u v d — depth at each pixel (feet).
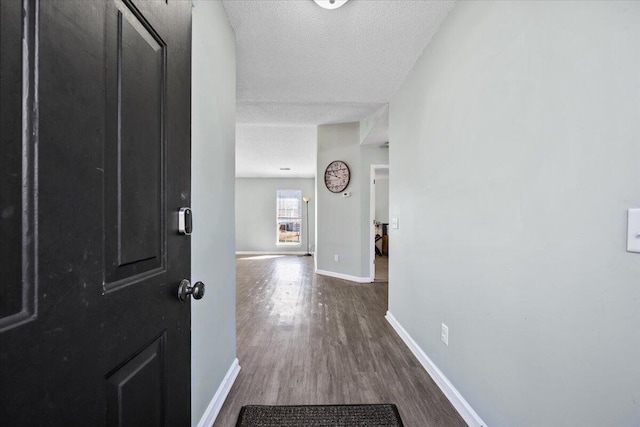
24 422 1.30
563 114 3.08
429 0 5.30
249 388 5.69
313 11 5.62
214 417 4.77
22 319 1.30
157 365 2.40
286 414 4.94
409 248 7.68
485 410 4.38
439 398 5.41
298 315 10.06
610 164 2.63
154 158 2.38
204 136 4.46
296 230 31.30
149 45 2.32
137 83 2.14
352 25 6.03
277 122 13.57
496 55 4.15
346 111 11.74
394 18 5.78
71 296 1.56
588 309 2.84
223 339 5.41
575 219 2.95
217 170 5.07
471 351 4.76
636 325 2.46
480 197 4.53
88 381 1.67
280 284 14.88
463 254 5.01
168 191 2.59
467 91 4.91
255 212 31.19
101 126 1.79
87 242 1.67
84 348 1.64
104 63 1.81
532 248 3.50
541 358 3.37
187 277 2.95
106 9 1.83
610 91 2.63
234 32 6.18
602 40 2.70
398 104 8.84
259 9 5.54
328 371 6.34
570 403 3.01
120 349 1.94
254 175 30.19
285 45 6.72
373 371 6.35
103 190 1.80
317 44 6.70
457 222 5.21
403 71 7.82
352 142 15.33
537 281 3.43
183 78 2.90
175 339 2.70
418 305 7.00
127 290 2.01
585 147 2.85
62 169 1.50
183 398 2.84
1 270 1.24
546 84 3.28
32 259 1.35
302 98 9.91
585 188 2.86
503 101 4.00
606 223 2.67
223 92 5.43
